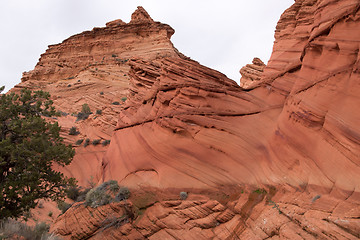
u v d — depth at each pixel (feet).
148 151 51.24
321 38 36.99
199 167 42.73
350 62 30.12
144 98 64.13
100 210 43.27
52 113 43.06
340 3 35.19
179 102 51.42
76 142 110.83
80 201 51.60
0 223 29.17
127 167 53.21
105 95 184.03
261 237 26.48
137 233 37.55
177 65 58.03
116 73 221.05
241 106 51.06
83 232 41.68
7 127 38.99
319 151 30.04
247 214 31.55
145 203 41.63
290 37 70.54
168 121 49.67
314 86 35.06
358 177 23.50
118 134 69.62
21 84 252.42
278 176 34.42
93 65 241.96
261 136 43.65
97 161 91.61
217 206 34.73
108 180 55.01
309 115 33.30
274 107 48.49
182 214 35.99
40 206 59.82
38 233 31.78
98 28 282.15
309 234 22.17
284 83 50.37
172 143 47.98
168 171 44.37
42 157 35.86
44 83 263.49
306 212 24.79
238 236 29.14
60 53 289.53
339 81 30.78
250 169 39.45
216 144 44.65
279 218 26.81
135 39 263.70
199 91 51.03
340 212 21.91
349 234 19.54
